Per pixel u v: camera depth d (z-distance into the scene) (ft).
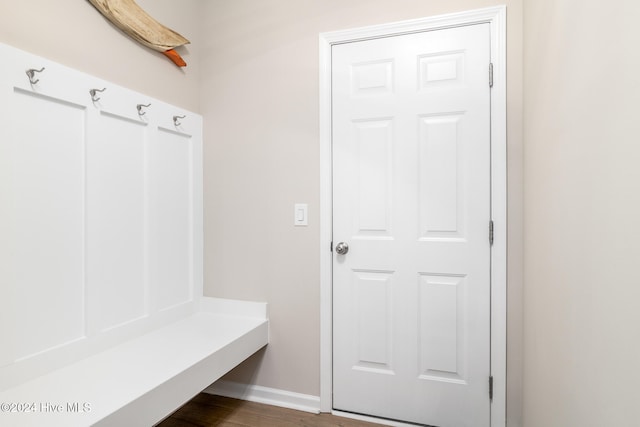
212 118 7.19
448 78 5.80
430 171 5.91
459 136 5.76
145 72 6.00
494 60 5.56
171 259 6.51
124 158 5.58
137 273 5.82
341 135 6.39
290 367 6.68
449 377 5.84
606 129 2.22
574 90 2.88
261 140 6.86
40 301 4.43
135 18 5.64
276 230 6.77
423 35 5.92
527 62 5.01
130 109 5.64
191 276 6.99
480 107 5.65
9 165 4.09
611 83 2.14
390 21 6.06
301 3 6.59
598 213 2.35
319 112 6.47
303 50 6.57
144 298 5.96
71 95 4.75
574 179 2.87
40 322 4.43
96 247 5.10
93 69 5.11
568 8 3.05
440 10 5.80
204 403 6.77
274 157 6.77
